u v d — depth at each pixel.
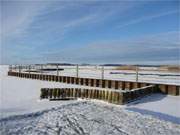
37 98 13.00
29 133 6.48
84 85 20.25
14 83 22.23
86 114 8.81
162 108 10.30
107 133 6.66
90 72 36.72
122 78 22.48
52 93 12.85
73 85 20.19
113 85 18.00
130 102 11.51
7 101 12.09
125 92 11.18
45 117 8.25
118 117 8.45
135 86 16.53
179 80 20.42
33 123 7.45
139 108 10.27
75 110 9.45
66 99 12.69
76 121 7.82
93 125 7.39
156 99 12.77
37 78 27.34
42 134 6.45
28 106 10.63
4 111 9.43
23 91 16.08
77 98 12.73
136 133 6.71
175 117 8.70
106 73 32.69
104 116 8.56
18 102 11.76
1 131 6.55
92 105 10.59
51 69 42.69
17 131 6.60
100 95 11.95
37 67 38.84
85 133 6.62
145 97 13.37
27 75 29.91
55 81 23.98
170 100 12.48
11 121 7.61
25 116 8.34
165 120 8.17
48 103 11.48
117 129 7.05
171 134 6.68
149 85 15.66
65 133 6.59
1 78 29.77
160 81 19.19
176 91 14.30
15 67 39.16
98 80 19.09
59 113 8.88
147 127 7.28
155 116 8.72
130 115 8.77
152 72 32.88
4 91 16.12
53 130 6.82
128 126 7.36
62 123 7.55
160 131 6.92
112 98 11.34
